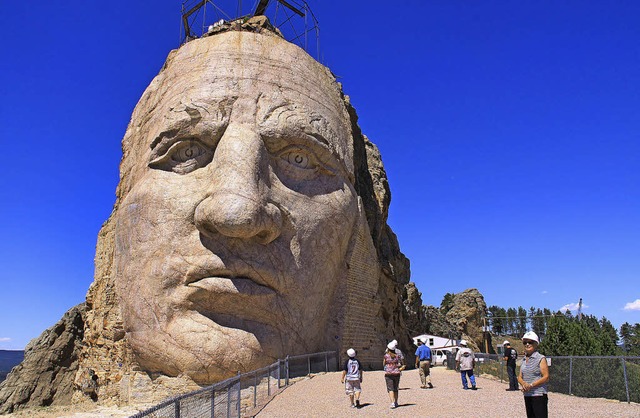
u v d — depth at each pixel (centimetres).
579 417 1160
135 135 2364
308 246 2034
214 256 1845
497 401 1448
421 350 1834
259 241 1903
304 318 2000
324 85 2411
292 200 2023
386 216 3238
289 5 2892
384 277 2894
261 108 2084
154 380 1866
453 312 5712
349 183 2352
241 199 1811
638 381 1363
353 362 1400
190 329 1816
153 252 1927
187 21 2864
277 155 2062
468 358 1769
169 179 2002
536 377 862
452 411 1280
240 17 2739
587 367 1528
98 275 2375
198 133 2012
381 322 2727
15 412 2448
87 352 2361
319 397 1512
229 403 1068
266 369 1483
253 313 1873
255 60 2209
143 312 1903
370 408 1342
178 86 2180
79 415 1709
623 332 5356
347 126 2491
